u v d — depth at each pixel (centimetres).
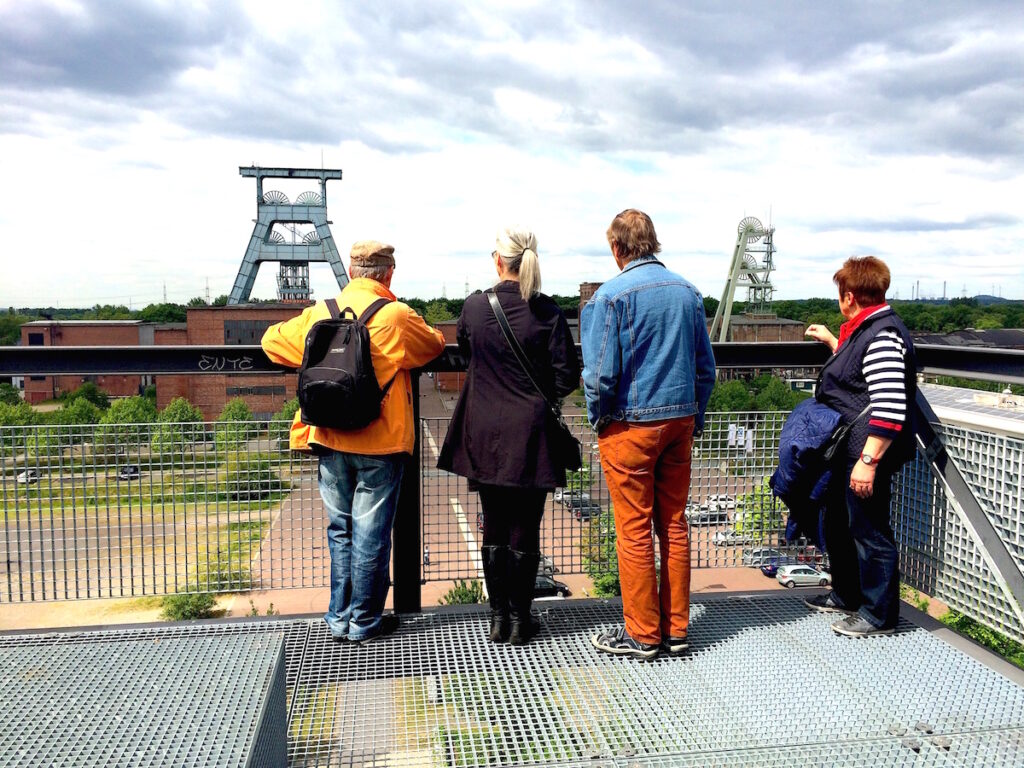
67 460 304
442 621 289
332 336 253
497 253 261
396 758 197
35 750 139
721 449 337
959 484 292
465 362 284
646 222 257
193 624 286
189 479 311
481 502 271
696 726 211
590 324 248
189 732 146
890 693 231
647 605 253
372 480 263
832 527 291
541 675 242
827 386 279
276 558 314
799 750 199
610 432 254
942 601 304
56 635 272
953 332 9438
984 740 205
